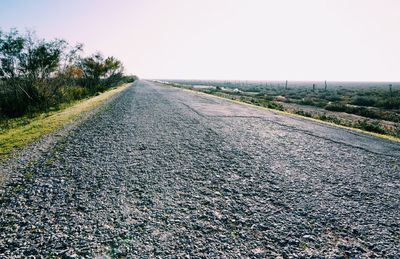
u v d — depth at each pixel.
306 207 4.27
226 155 7.10
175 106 18.30
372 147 8.19
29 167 6.04
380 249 3.25
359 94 49.88
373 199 4.57
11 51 16.50
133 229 3.60
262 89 76.25
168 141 8.56
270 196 4.65
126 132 9.79
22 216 3.93
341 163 6.53
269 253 3.15
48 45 18.48
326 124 12.38
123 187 4.97
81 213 4.01
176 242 3.33
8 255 3.08
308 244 3.34
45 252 3.13
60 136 9.09
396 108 28.61
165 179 5.39
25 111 16.80
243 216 3.97
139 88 43.66
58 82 20.47
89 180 5.29
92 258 3.02
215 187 5.02
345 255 3.13
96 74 35.66
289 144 8.37
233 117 13.88
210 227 3.68
